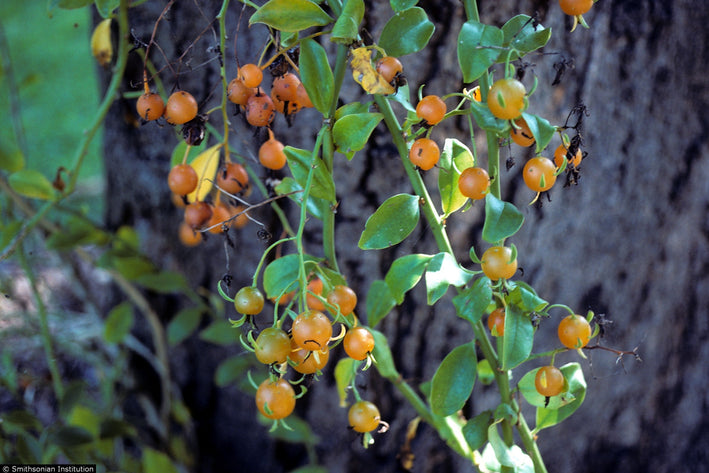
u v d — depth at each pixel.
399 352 1.17
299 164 0.92
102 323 1.46
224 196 1.06
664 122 1.17
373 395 1.18
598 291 1.20
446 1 1.06
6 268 1.56
